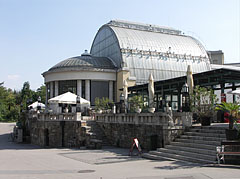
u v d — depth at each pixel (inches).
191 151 582.2
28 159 711.1
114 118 987.3
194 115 855.7
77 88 1707.7
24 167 573.9
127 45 1847.9
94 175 456.1
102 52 2091.5
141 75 1795.0
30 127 1584.6
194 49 2076.8
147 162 581.6
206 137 605.0
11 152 949.8
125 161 612.1
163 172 453.4
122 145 925.8
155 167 511.2
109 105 1439.5
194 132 658.8
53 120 1218.6
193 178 392.2
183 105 824.3
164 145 675.4
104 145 997.8
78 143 1061.1
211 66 2126.0
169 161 572.7
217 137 593.6
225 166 474.9
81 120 1090.7
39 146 1307.8
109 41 1975.9
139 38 1943.9
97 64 1776.6
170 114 690.8
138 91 1637.6
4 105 3240.7
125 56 1797.5
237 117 553.6
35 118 1454.2
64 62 1802.4
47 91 1894.7
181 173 434.9
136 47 1863.9
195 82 1144.2
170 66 1908.2
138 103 1203.9
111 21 2159.2
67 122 1159.6
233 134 526.9
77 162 627.8
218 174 410.3
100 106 1418.6
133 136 856.9
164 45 1983.3
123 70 1715.1
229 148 508.1
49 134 1246.3
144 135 792.9
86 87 1706.4
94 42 2278.5
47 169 538.9
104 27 2075.5
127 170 492.4
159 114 727.7
